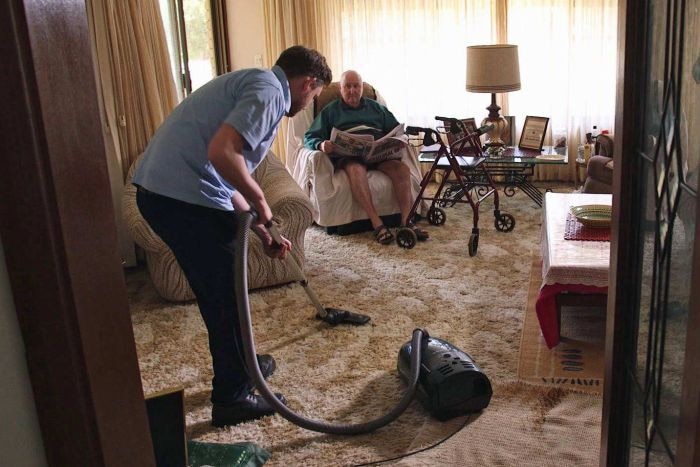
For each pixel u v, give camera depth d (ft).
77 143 2.92
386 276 12.16
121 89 12.75
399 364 8.47
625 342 4.54
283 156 18.97
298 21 17.95
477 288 11.44
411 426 7.63
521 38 17.88
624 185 4.28
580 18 17.44
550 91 18.06
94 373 3.03
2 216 2.76
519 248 13.38
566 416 7.61
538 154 15.33
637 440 4.41
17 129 2.66
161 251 10.88
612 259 4.55
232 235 7.38
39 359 2.93
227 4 17.95
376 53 18.40
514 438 7.27
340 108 15.33
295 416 7.29
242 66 18.40
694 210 3.21
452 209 16.34
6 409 2.84
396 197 14.93
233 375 7.55
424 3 17.98
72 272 2.87
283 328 10.17
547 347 9.20
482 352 9.21
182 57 15.85
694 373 2.83
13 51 2.59
